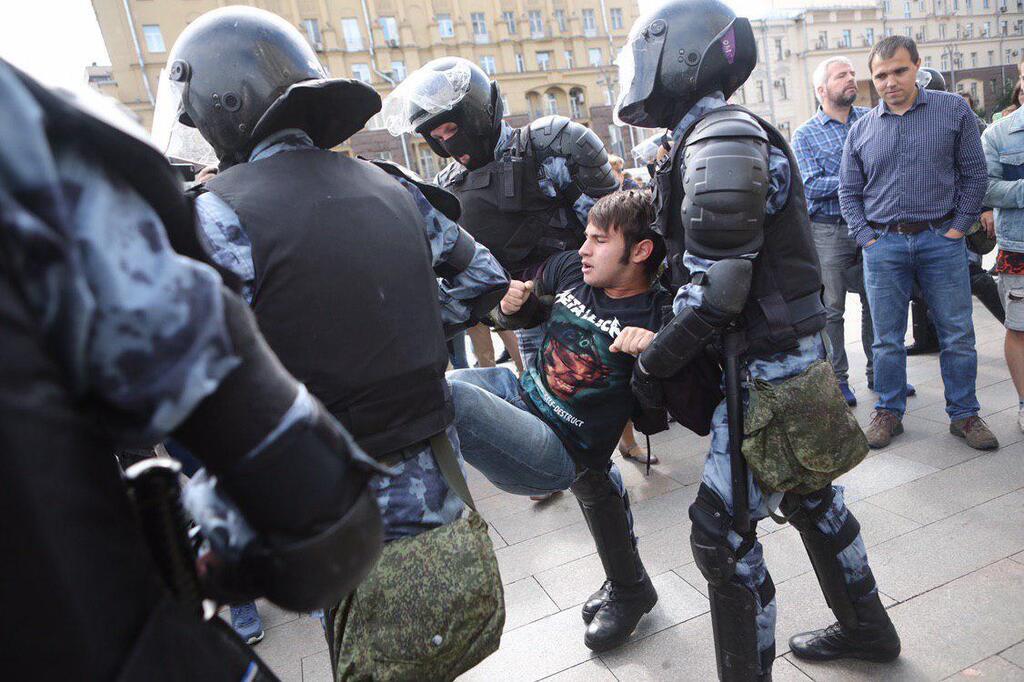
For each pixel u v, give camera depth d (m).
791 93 44.00
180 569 0.63
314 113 1.14
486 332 4.39
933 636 1.78
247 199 0.96
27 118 0.46
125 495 0.56
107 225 0.51
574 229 2.59
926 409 3.27
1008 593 1.88
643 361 1.47
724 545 1.47
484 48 38.00
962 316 2.82
